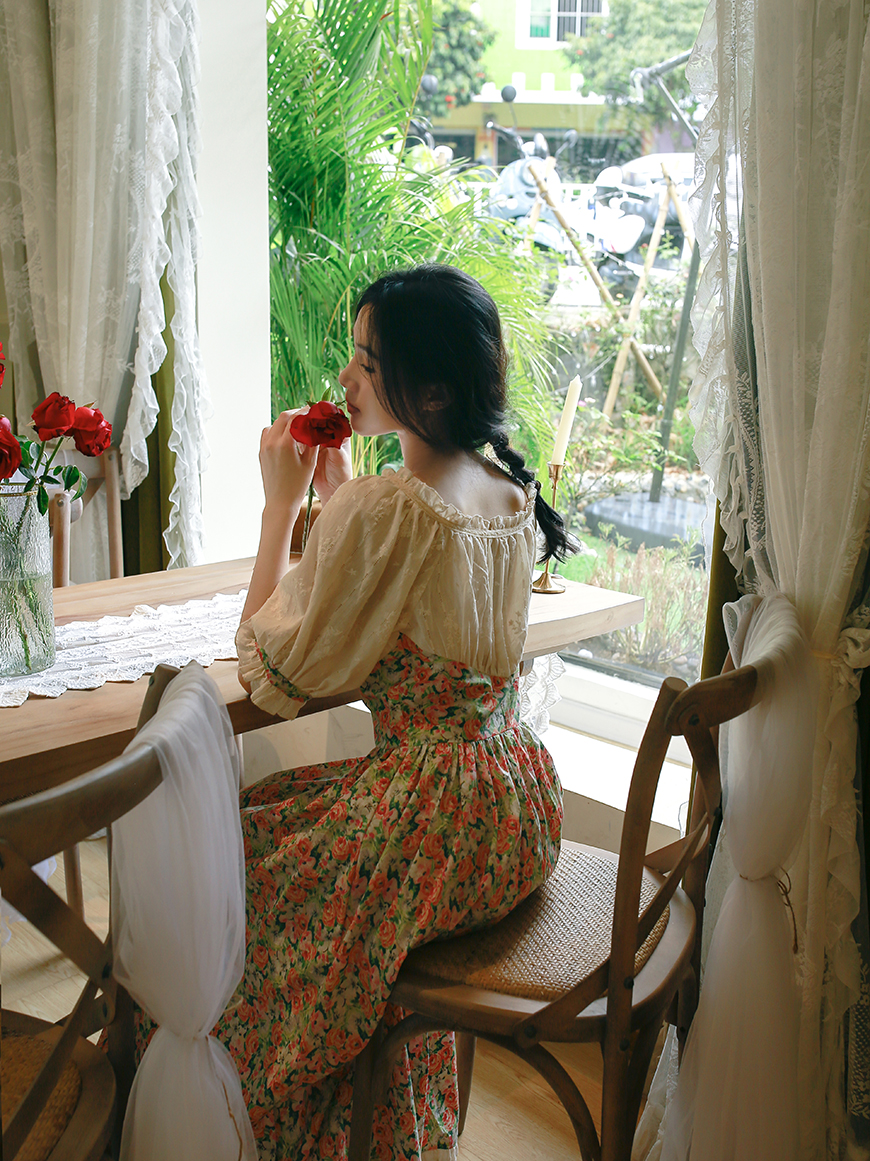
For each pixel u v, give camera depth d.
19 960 1.84
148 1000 0.81
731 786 1.10
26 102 2.31
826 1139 1.30
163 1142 0.83
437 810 1.02
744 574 1.35
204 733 0.83
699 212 1.29
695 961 1.23
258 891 1.10
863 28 1.12
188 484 2.35
